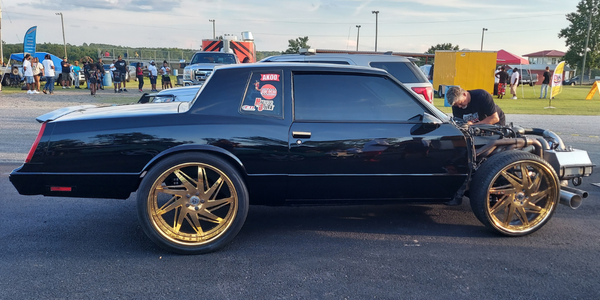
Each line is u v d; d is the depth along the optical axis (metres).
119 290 2.78
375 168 3.53
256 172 3.41
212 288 2.82
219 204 3.40
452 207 4.68
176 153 3.30
